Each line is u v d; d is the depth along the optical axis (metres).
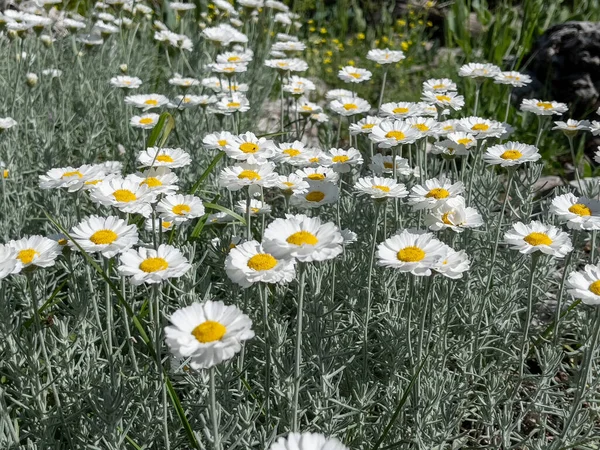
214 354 0.30
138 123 0.67
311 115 0.75
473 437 0.49
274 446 0.23
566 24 1.03
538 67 1.03
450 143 0.56
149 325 0.48
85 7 1.11
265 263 0.36
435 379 0.44
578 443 0.43
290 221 0.35
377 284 0.55
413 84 1.22
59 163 0.72
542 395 0.49
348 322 0.50
